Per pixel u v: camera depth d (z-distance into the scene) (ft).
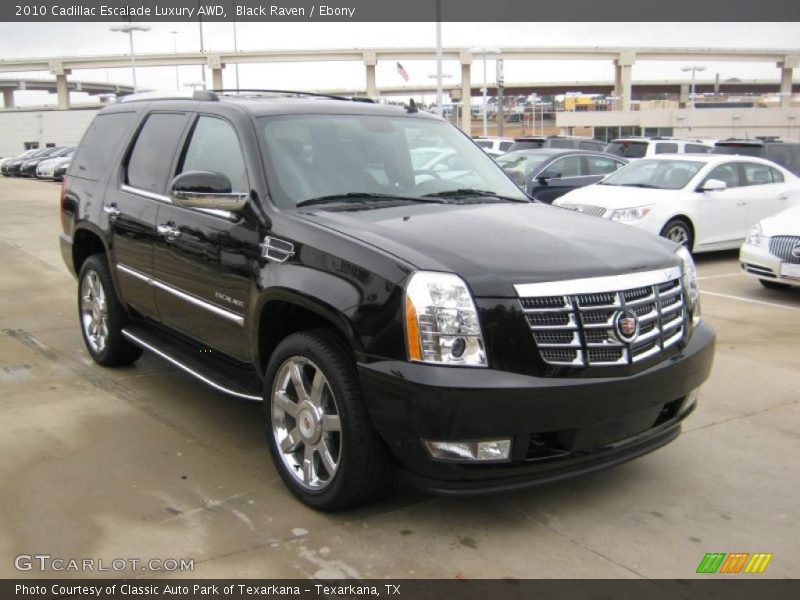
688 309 12.50
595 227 13.32
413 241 11.43
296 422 12.21
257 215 13.00
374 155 14.79
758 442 14.96
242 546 10.90
